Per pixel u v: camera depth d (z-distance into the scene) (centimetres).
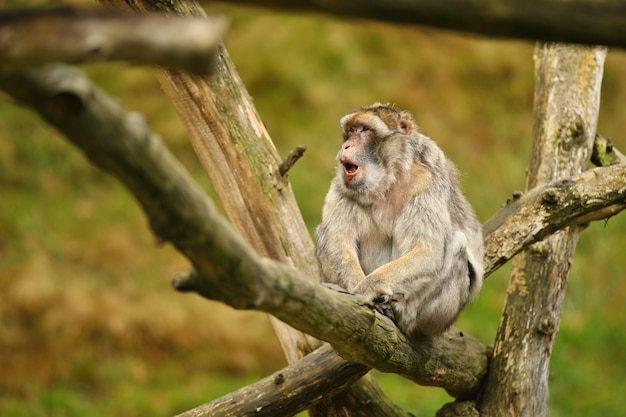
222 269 693
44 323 2594
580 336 2673
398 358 1102
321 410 1260
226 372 2552
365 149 1298
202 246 668
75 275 2803
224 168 1273
